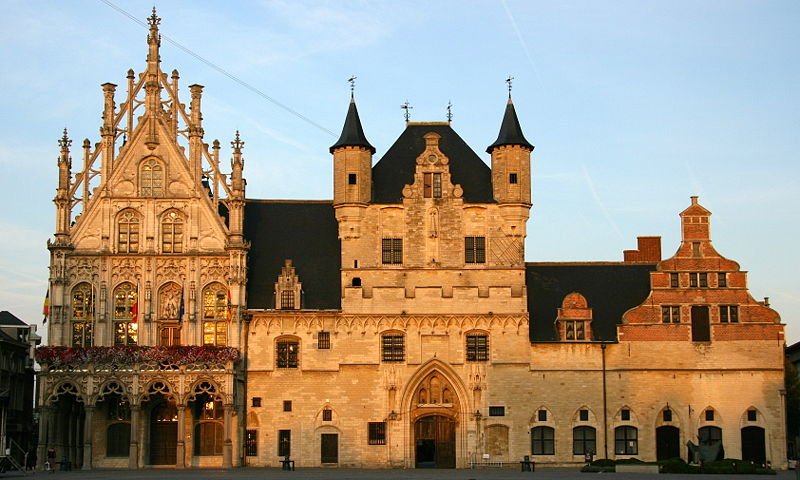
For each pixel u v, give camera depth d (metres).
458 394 79.25
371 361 79.19
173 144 81.12
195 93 82.12
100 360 75.25
